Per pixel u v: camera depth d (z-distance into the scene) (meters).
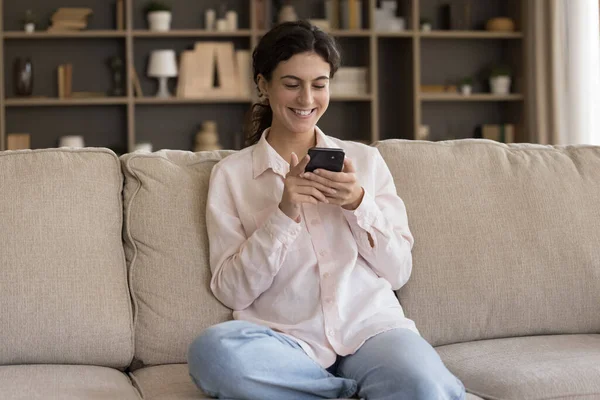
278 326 2.24
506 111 6.95
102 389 2.05
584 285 2.54
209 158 2.58
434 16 6.90
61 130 6.57
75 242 2.33
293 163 2.25
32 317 2.24
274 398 1.93
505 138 6.75
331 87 6.61
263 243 2.22
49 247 2.30
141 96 6.41
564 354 2.27
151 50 6.64
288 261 2.29
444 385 1.92
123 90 6.52
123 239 2.47
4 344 2.22
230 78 6.55
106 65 6.60
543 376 2.09
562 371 2.12
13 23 6.48
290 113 2.37
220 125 6.72
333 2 6.64
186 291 2.37
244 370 1.90
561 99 6.11
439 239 2.51
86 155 2.47
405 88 6.74
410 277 2.47
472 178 2.61
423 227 2.52
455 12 6.77
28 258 2.28
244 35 6.52
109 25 6.59
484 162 2.66
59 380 2.09
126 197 2.48
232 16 6.52
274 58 2.33
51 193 2.36
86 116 6.61
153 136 6.67
